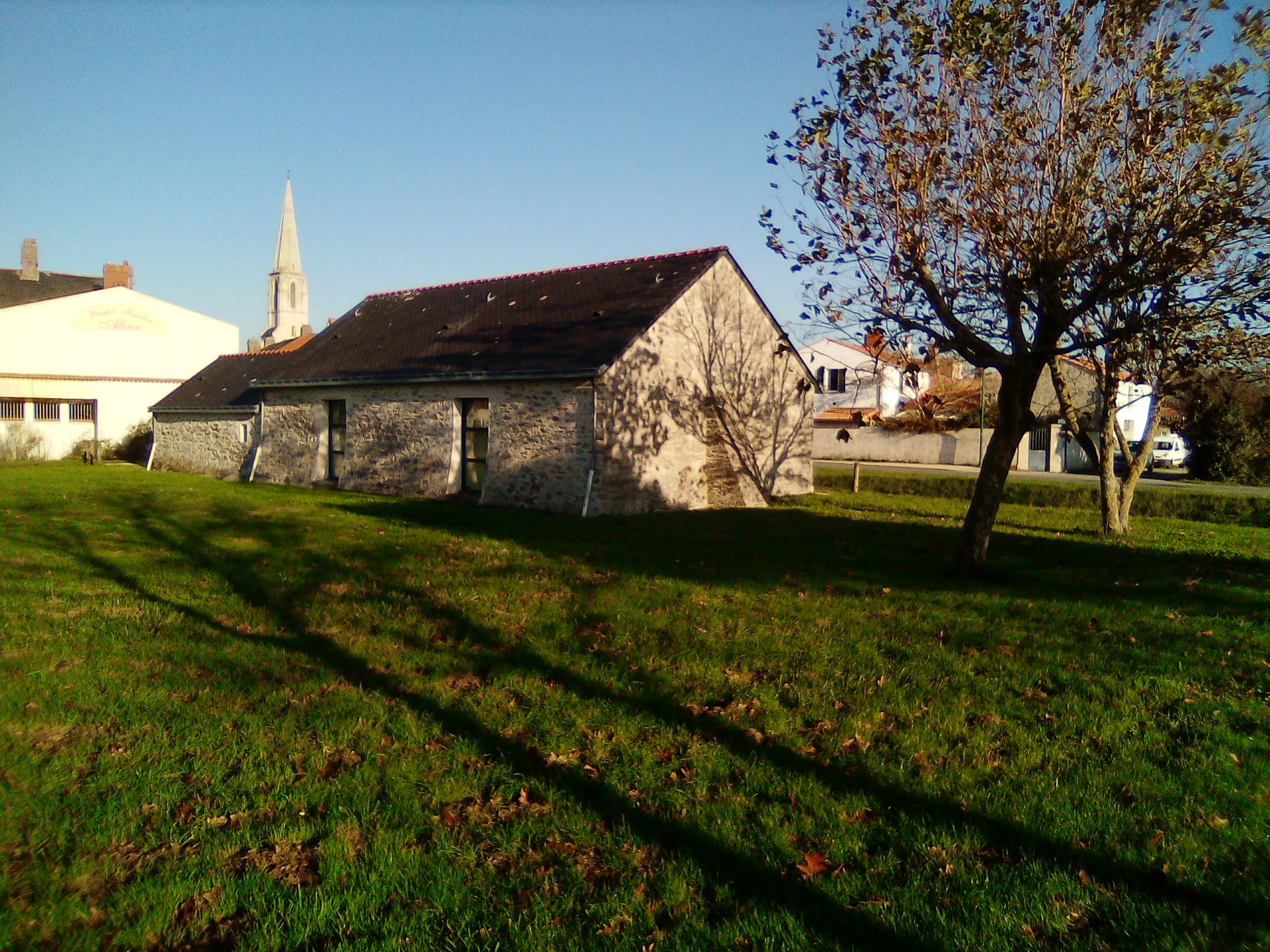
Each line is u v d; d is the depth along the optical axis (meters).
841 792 4.46
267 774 4.59
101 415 36.69
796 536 13.34
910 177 9.30
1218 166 8.41
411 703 5.64
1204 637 7.24
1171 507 21.09
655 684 5.99
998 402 9.91
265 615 7.80
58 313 36.25
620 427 16.64
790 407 22.14
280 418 22.97
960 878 3.71
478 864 3.80
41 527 13.02
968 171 9.27
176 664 6.43
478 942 3.29
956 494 23.55
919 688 5.98
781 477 21.84
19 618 7.57
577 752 4.94
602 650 6.79
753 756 4.86
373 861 3.79
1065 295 9.36
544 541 12.20
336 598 8.46
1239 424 31.55
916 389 11.71
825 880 3.69
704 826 4.11
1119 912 3.49
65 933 3.31
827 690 5.89
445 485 18.67
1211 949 3.25
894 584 9.25
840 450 45.12
